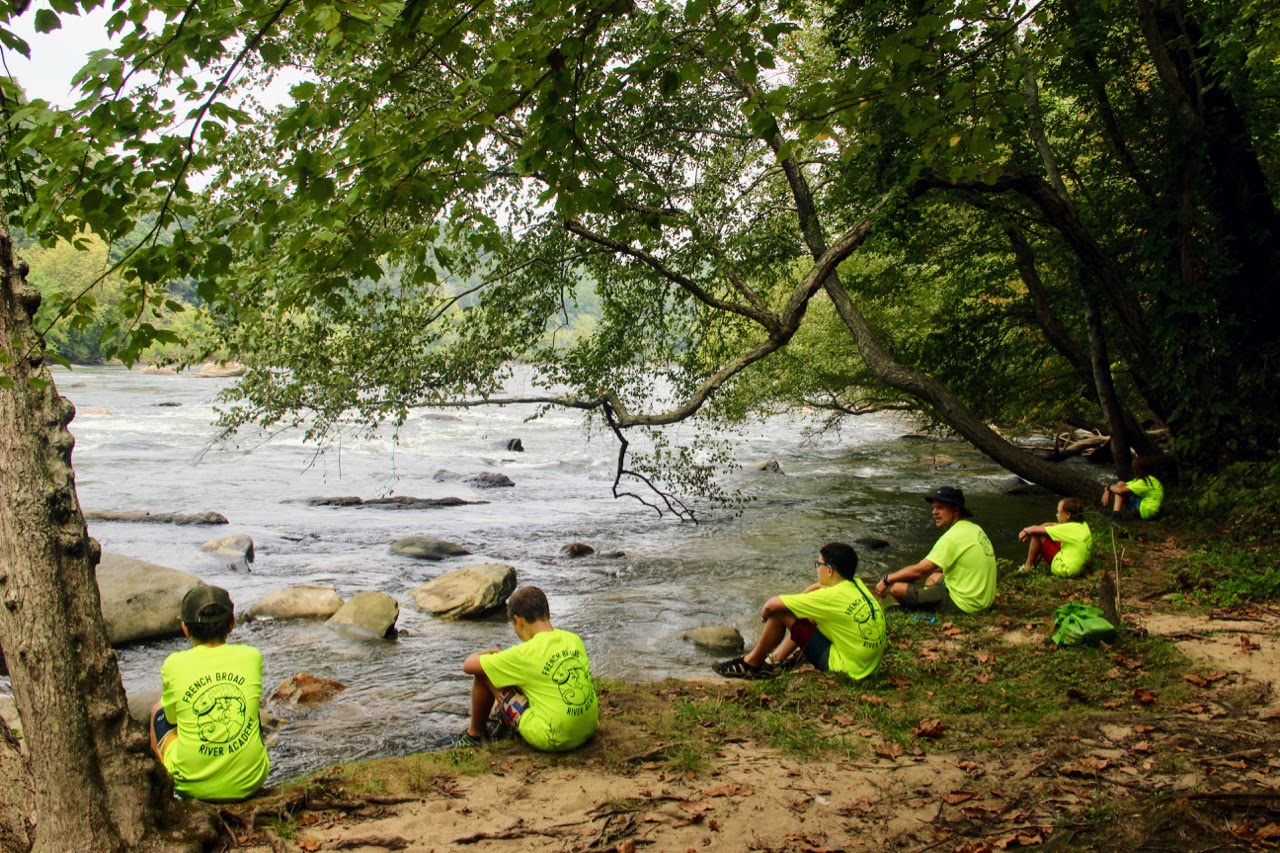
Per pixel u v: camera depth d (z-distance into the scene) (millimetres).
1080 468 23438
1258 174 12406
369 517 16484
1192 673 6113
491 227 4766
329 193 4047
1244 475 11211
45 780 3438
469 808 4402
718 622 9992
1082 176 15867
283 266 4812
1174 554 10352
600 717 5805
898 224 12367
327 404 10906
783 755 5070
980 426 14594
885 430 35062
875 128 11305
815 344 20906
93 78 3664
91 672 3572
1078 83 13562
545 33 4137
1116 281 13766
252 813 4219
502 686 5344
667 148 12000
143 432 27266
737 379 16797
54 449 3574
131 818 3584
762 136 4871
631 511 17922
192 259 4211
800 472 23672
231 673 4703
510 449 27375
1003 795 4430
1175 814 3889
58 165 4070
